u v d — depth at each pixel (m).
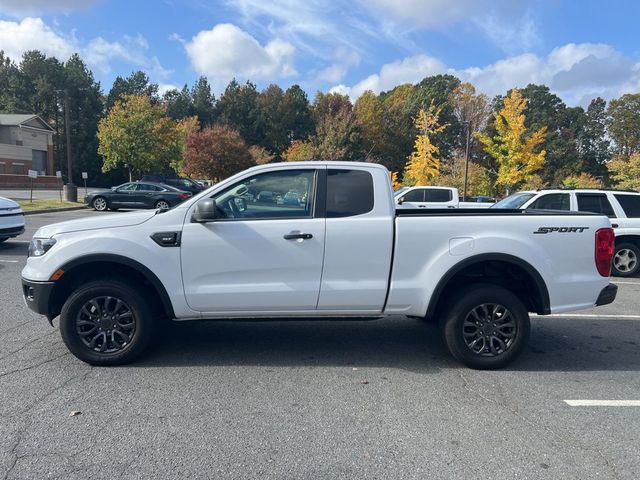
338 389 4.27
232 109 86.12
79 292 4.59
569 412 3.89
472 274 4.94
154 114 40.53
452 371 4.74
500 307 4.72
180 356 5.04
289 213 4.71
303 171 4.76
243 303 4.65
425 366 4.87
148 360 4.90
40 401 3.95
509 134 35.78
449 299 4.80
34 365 4.71
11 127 52.62
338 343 5.54
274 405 3.94
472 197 35.97
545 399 4.13
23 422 3.60
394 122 69.06
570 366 4.93
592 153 79.25
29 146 54.09
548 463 3.15
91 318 4.65
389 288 4.68
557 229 4.73
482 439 3.45
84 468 3.03
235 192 4.74
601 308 7.41
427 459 3.18
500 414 3.84
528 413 3.86
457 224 4.68
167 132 42.34
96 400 3.98
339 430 3.55
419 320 6.53
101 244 4.55
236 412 3.81
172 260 4.59
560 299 4.76
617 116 78.88
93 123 73.25
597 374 4.71
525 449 3.32
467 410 3.90
